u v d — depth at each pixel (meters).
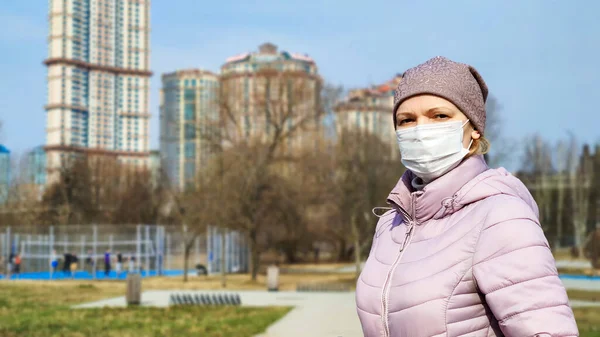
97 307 23.45
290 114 49.94
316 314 20.39
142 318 19.70
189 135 50.56
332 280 43.34
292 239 61.06
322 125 53.16
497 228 2.11
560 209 71.69
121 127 178.25
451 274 2.16
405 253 2.34
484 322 2.14
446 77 2.34
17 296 28.11
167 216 75.81
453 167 2.37
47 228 50.28
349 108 53.78
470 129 2.41
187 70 110.69
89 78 173.25
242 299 27.11
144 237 50.19
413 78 2.40
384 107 59.56
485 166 2.41
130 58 180.12
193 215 44.47
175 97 110.81
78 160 74.19
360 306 2.41
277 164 51.97
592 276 42.03
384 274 2.37
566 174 71.56
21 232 49.56
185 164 74.19
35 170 85.25
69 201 71.81
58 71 168.62
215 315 20.53
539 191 69.69
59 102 168.50
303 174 53.38
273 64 52.56
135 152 176.38
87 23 174.12
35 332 16.33
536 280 2.01
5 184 72.69
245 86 51.56
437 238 2.27
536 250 2.04
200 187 46.62
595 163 70.88
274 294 30.23
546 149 70.50
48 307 23.38
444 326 2.14
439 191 2.31
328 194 52.25
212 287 36.62
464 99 2.34
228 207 41.09
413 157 2.37
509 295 2.03
